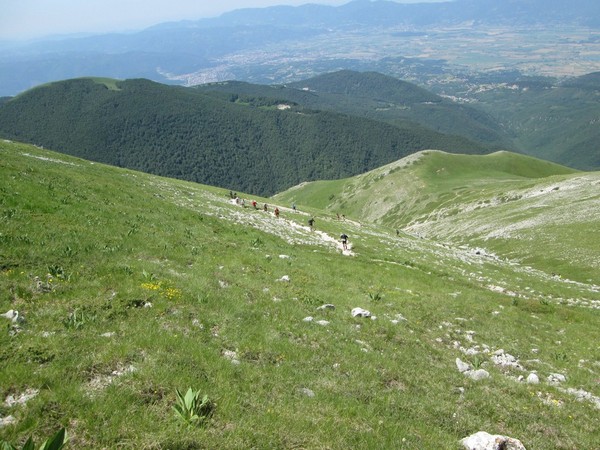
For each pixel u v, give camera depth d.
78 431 7.96
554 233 79.50
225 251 26.33
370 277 30.02
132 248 21.00
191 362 11.18
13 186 25.09
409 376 14.28
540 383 16.62
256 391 10.78
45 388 9.14
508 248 82.12
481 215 116.50
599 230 73.19
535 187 125.25
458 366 16.75
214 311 15.52
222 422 9.05
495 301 30.75
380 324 19.19
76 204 26.38
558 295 41.31
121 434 8.00
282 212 64.25
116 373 10.14
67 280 15.23
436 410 11.98
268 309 17.53
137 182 50.91
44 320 12.19
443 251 59.66
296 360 13.39
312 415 10.13
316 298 21.00
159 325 13.22
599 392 17.12
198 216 36.31
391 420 10.82
